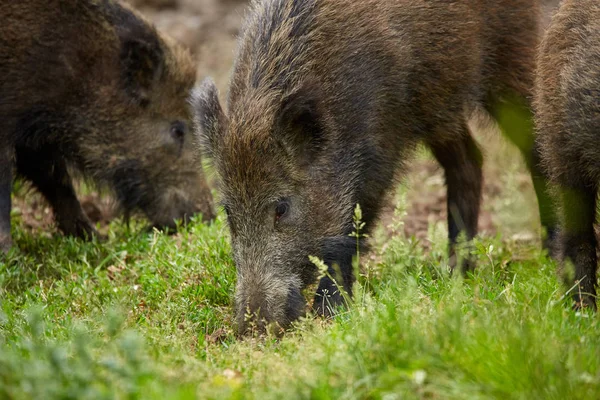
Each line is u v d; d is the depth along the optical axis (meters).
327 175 22.19
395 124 24.23
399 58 23.75
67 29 30.47
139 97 31.80
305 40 22.36
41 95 30.36
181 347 18.62
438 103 25.42
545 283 21.33
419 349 15.91
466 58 25.70
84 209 36.00
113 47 31.39
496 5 26.41
